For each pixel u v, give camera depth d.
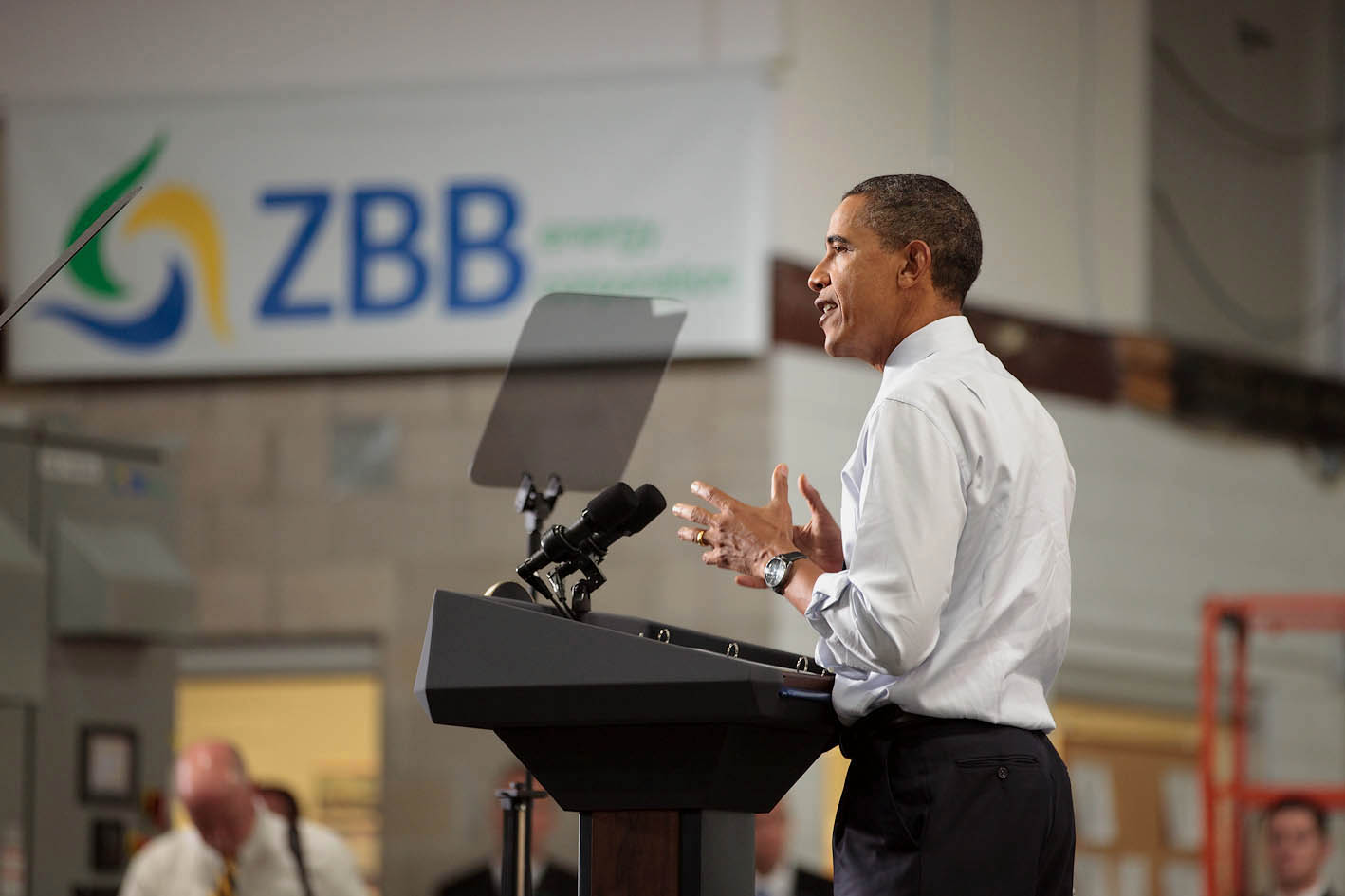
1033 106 17.67
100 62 16.84
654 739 3.98
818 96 16.11
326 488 16.33
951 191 4.56
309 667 16.22
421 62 16.52
